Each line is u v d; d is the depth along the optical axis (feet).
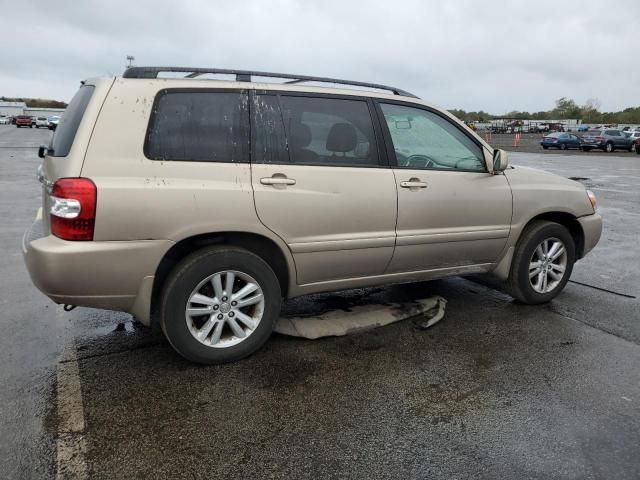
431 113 12.68
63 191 8.80
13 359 10.74
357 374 10.35
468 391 9.77
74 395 9.35
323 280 11.46
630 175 57.31
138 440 8.09
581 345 11.87
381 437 8.30
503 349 11.61
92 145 9.01
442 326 12.92
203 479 7.28
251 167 10.14
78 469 7.40
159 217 9.29
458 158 12.98
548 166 69.97
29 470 7.35
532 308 14.33
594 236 15.29
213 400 9.28
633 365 10.91
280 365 10.67
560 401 9.45
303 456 7.81
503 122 241.14
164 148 9.51
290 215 10.46
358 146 11.48
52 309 13.58
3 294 14.60
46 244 9.01
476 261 13.48
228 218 9.85
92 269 9.00
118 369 10.37
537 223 14.28
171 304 9.86
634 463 7.75
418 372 10.48
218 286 10.27
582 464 7.71
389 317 13.07
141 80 9.64
